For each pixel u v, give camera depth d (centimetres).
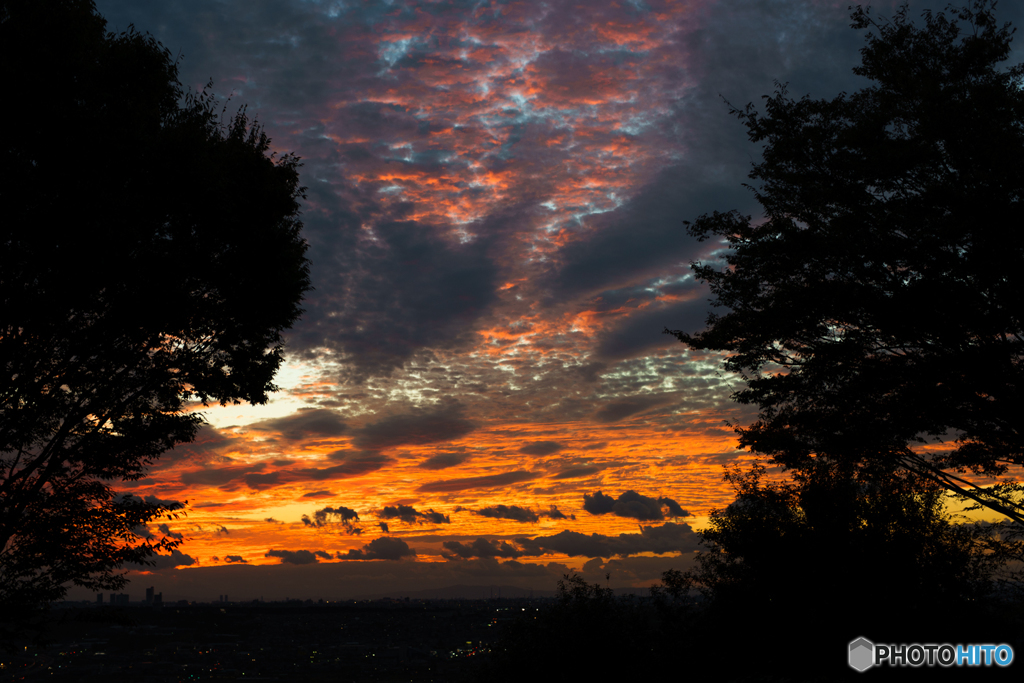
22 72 1191
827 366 1538
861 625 1534
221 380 1526
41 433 1380
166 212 1340
